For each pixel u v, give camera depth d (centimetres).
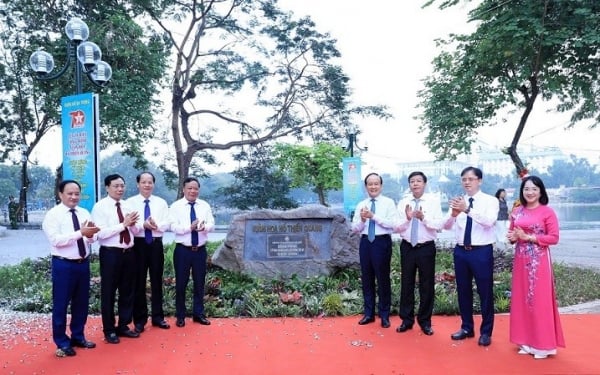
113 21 1647
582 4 859
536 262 437
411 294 519
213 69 2019
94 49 870
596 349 452
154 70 1739
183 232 548
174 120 2028
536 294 433
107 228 488
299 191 3009
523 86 1027
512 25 853
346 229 758
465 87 1066
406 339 491
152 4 1881
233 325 550
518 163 1071
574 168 4106
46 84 1791
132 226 502
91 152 826
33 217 3391
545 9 859
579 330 509
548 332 427
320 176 1426
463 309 493
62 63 1686
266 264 743
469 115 1059
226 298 647
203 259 561
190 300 636
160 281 544
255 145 2177
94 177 827
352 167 1352
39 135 2258
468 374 397
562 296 679
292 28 2028
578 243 1377
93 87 1620
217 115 2117
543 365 414
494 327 530
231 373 405
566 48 931
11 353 459
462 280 489
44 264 937
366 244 543
